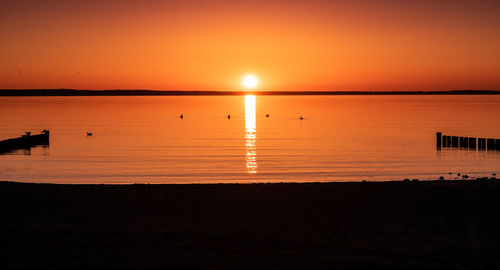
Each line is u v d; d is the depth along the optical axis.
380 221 11.82
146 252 9.32
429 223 11.62
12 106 171.50
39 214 12.41
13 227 11.12
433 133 63.03
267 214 12.50
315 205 13.49
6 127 74.81
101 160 38.81
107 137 59.09
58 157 40.75
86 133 64.12
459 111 123.06
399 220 11.91
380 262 8.86
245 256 9.14
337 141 53.91
